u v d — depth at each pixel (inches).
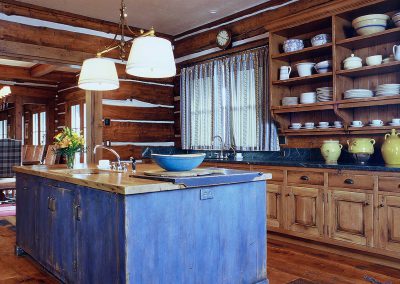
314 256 136.9
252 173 97.7
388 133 136.4
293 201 150.9
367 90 138.6
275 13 181.6
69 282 101.0
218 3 187.8
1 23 184.4
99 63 120.0
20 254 138.6
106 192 82.6
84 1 183.8
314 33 167.9
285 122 176.1
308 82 167.5
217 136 208.4
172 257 82.3
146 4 188.2
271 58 170.2
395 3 135.5
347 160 155.7
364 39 138.7
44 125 420.2
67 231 101.7
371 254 129.1
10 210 224.4
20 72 316.2
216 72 211.6
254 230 99.7
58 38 201.5
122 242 76.5
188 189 85.4
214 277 90.1
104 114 219.1
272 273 118.7
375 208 124.6
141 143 235.5
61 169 126.0
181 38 240.4
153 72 112.0
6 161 220.8
